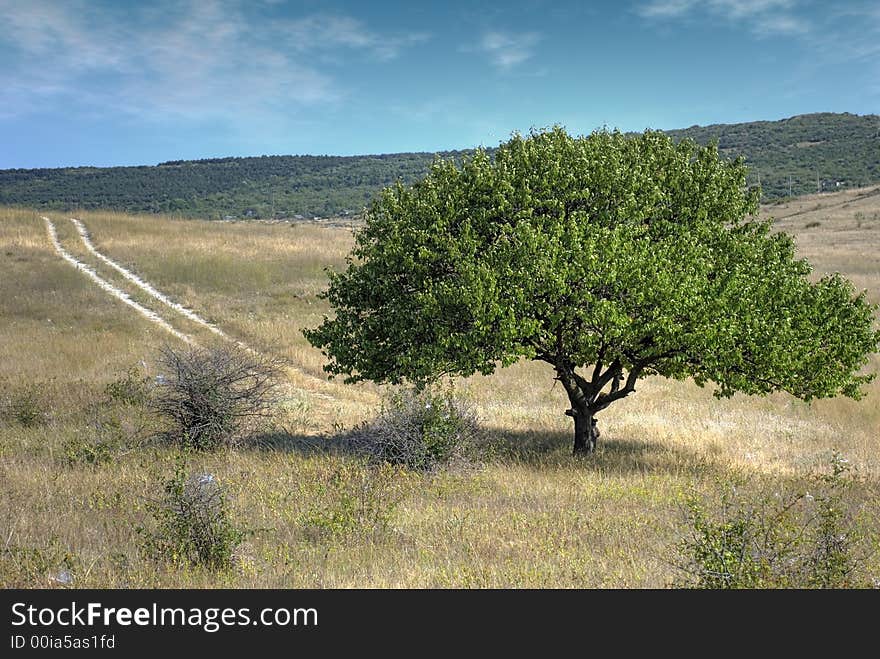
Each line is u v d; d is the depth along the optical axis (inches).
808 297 745.0
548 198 714.2
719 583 360.2
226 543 413.1
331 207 6274.6
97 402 890.7
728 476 669.9
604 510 546.9
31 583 372.5
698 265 700.7
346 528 465.7
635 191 730.2
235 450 718.5
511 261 671.1
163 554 412.2
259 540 451.2
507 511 538.9
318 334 779.4
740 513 414.0
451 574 397.7
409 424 697.6
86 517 485.1
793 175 5989.2
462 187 726.5
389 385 1144.2
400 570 407.2
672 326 661.9
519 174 719.7
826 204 4205.2
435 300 665.0
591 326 682.8
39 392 906.7
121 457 671.8
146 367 1099.9
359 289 768.9
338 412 966.4
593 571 406.9
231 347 1098.1
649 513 539.5
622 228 692.1
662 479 663.1
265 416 799.1
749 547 378.3
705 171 768.9
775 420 1037.8
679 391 1214.9
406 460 674.8
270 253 2150.6
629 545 460.4
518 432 900.6
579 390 808.9
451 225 716.7
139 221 2635.3
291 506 524.4
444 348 676.1
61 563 396.2
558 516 526.9
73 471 619.5
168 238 2299.5
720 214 772.6
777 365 682.2
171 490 442.9
